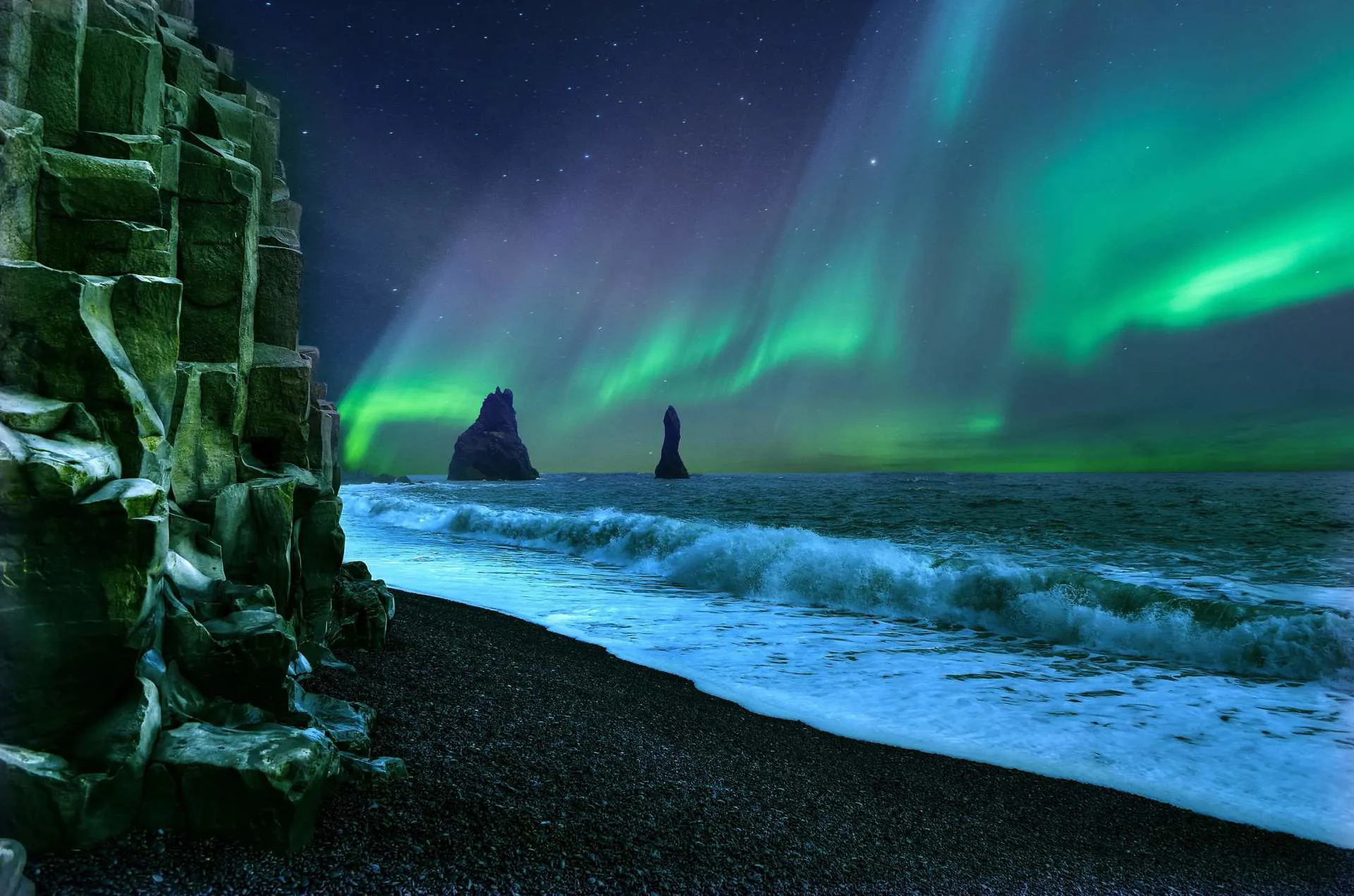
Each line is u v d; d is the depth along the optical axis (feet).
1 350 6.83
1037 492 151.94
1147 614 25.38
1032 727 16.11
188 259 10.50
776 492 158.30
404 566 40.32
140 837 6.49
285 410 12.23
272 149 13.93
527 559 45.09
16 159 7.27
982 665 21.65
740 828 9.30
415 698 12.49
